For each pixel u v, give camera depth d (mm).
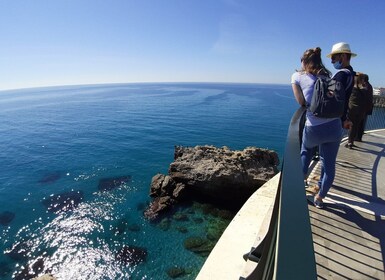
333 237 4105
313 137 4324
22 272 11938
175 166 18766
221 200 17312
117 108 86750
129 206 17344
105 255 12789
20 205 18391
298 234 1226
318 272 3418
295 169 1945
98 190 20359
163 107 86938
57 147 36125
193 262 12047
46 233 14773
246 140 39156
